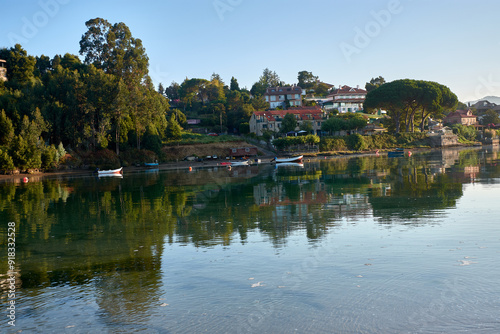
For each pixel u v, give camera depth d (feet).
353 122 560.20
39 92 389.19
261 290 54.95
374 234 83.46
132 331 45.03
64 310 51.57
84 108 375.86
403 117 613.93
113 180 270.87
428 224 90.12
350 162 360.89
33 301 55.11
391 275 57.93
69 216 128.98
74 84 391.24
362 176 219.00
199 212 125.59
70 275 66.28
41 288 60.34
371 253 69.36
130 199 165.89
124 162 401.29
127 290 57.62
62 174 339.98
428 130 611.88
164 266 68.54
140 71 430.20
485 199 121.19
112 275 65.05
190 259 71.87
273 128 565.53
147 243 86.69
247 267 65.36
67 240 94.43
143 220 116.16
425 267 60.49
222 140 512.63
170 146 481.46
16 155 329.72
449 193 137.49
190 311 49.37
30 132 345.10
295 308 48.78
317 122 586.86
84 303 53.62
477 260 62.34
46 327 46.96
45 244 90.99
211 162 442.91
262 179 232.73
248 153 481.87
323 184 188.55
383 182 183.42
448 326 42.68
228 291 55.21
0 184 262.67
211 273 63.21
